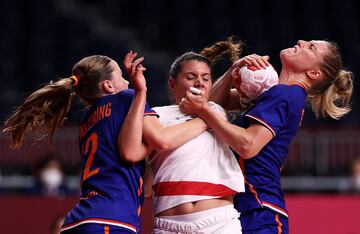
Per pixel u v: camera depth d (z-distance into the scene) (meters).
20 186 22.23
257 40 35.75
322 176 22.94
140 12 37.72
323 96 11.15
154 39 36.47
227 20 36.94
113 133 9.80
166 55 35.44
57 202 18.44
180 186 9.75
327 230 18.22
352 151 23.19
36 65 33.09
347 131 23.33
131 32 36.75
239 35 36.03
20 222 18.34
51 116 10.59
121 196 9.55
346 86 11.30
